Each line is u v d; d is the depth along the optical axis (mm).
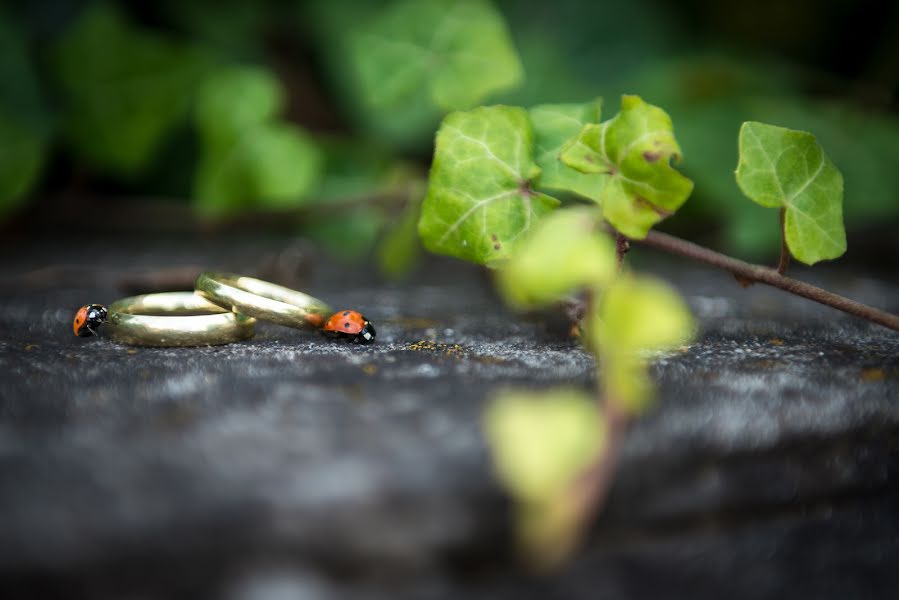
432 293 330
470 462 219
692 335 277
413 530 217
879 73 392
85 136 367
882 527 232
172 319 264
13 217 398
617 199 235
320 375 246
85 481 216
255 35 410
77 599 213
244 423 227
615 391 213
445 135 250
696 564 224
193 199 407
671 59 416
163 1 396
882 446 235
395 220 363
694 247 248
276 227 420
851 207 364
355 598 216
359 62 305
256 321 282
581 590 219
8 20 363
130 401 235
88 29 361
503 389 239
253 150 333
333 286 342
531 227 249
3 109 358
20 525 212
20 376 245
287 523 215
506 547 219
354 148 365
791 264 375
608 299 213
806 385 242
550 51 409
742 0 432
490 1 410
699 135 367
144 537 213
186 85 366
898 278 354
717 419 230
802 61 443
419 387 240
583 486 209
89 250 385
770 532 229
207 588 215
